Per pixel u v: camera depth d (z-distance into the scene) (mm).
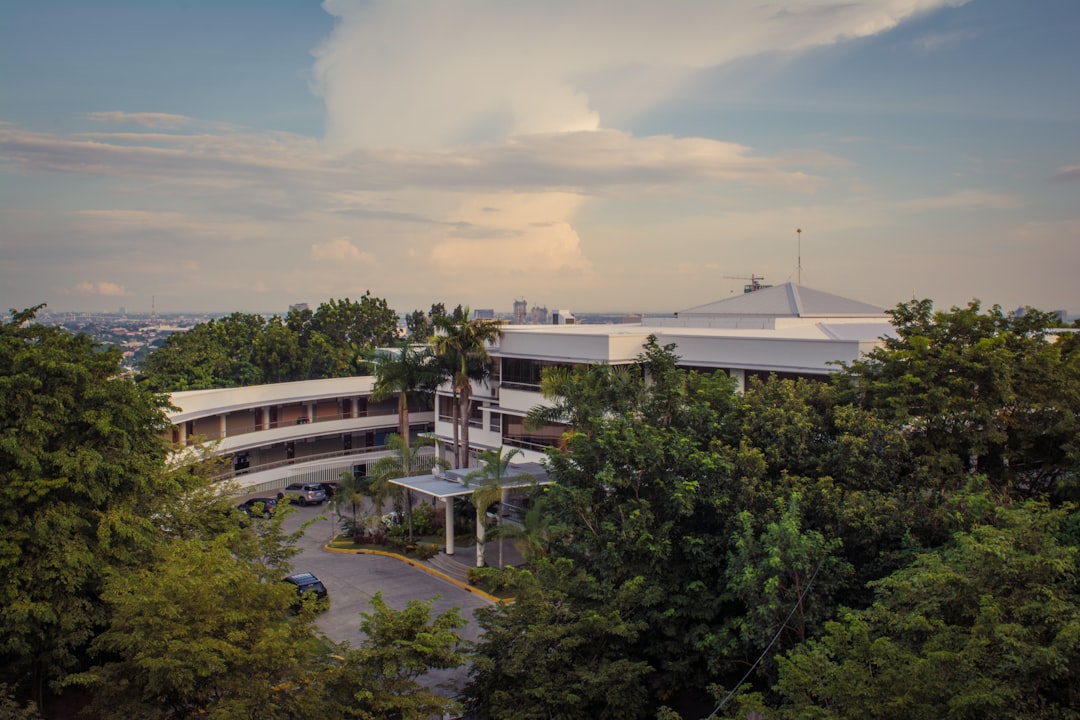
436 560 38844
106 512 21188
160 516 24578
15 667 21031
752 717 17047
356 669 16938
